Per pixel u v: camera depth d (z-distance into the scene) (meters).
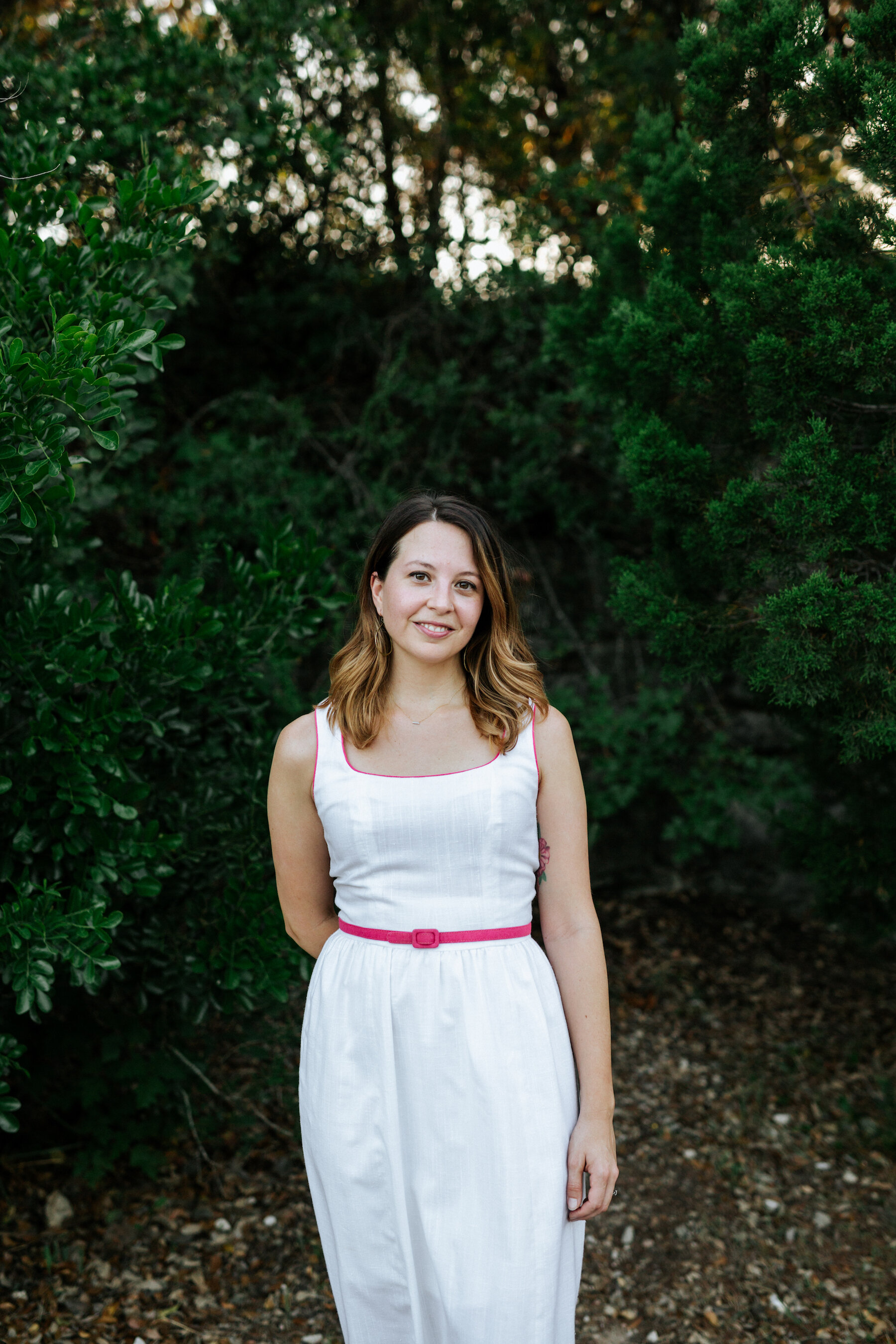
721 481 2.42
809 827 3.20
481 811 1.48
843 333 1.99
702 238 2.44
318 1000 1.55
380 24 4.71
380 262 4.80
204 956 2.46
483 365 4.81
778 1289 2.46
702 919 4.70
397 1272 1.49
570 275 4.51
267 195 4.26
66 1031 2.71
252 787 2.61
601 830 4.84
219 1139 2.97
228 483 4.26
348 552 4.23
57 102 2.82
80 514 3.15
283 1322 2.30
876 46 2.07
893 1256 2.59
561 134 5.06
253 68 3.23
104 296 1.89
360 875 1.52
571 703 4.50
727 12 2.26
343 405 4.82
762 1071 3.52
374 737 1.55
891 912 3.13
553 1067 1.49
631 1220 2.73
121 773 2.15
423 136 4.94
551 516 5.00
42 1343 2.19
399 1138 1.47
